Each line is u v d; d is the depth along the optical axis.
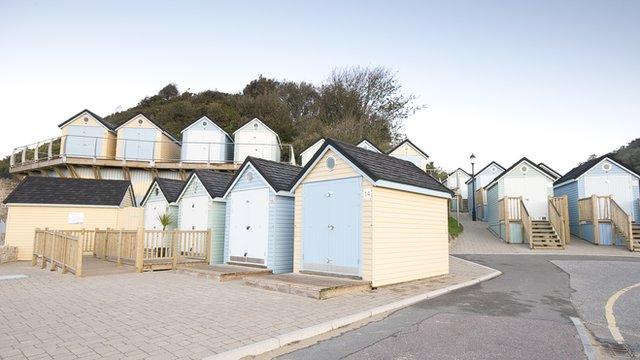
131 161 29.31
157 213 18.34
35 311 7.03
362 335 5.80
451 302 8.10
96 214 19.39
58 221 18.64
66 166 29.62
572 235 22.78
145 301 7.92
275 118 47.56
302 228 11.30
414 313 7.15
